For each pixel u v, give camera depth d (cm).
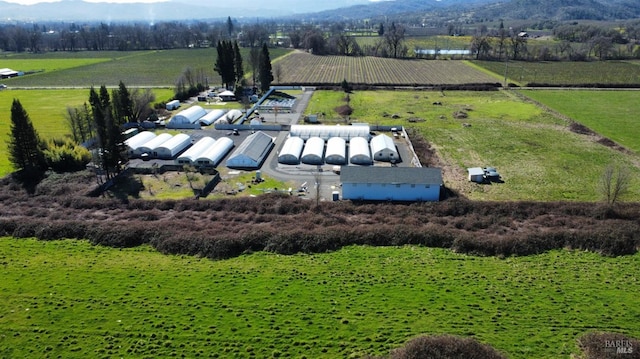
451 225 5341
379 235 5031
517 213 5628
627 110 10919
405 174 6106
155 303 3872
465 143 8588
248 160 7294
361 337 3450
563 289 4097
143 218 5503
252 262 4591
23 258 4625
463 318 3678
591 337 3378
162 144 7925
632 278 4281
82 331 3525
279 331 3525
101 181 6631
